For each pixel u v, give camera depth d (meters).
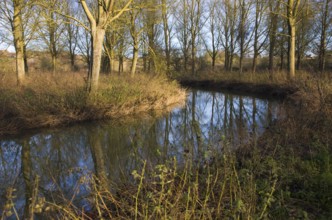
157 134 8.38
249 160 4.62
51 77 13.80
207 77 27.28
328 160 4.54
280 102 14.59
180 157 5.34
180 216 3.08
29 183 5.19
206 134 7.09
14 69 16.94
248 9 24.83
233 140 6.19
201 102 16.64
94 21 10.45
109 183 4.56
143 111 12.25
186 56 32.47
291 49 15.95
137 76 16.00
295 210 3.51
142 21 17.38
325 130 6.33
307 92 10.88
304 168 4.55
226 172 3.75
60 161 6.41
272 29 22.34
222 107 14.62
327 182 3.92
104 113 10.56
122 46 20.48
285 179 4.24
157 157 5.23
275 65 31.78
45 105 9.47
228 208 3.42
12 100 9.22
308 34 25.78
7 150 7.25
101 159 6.31
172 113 12.54
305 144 5.87
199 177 4.23
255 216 2.99
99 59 10.68
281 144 5.94
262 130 8.00
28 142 7.84
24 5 11.48
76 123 9.74
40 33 13.28
